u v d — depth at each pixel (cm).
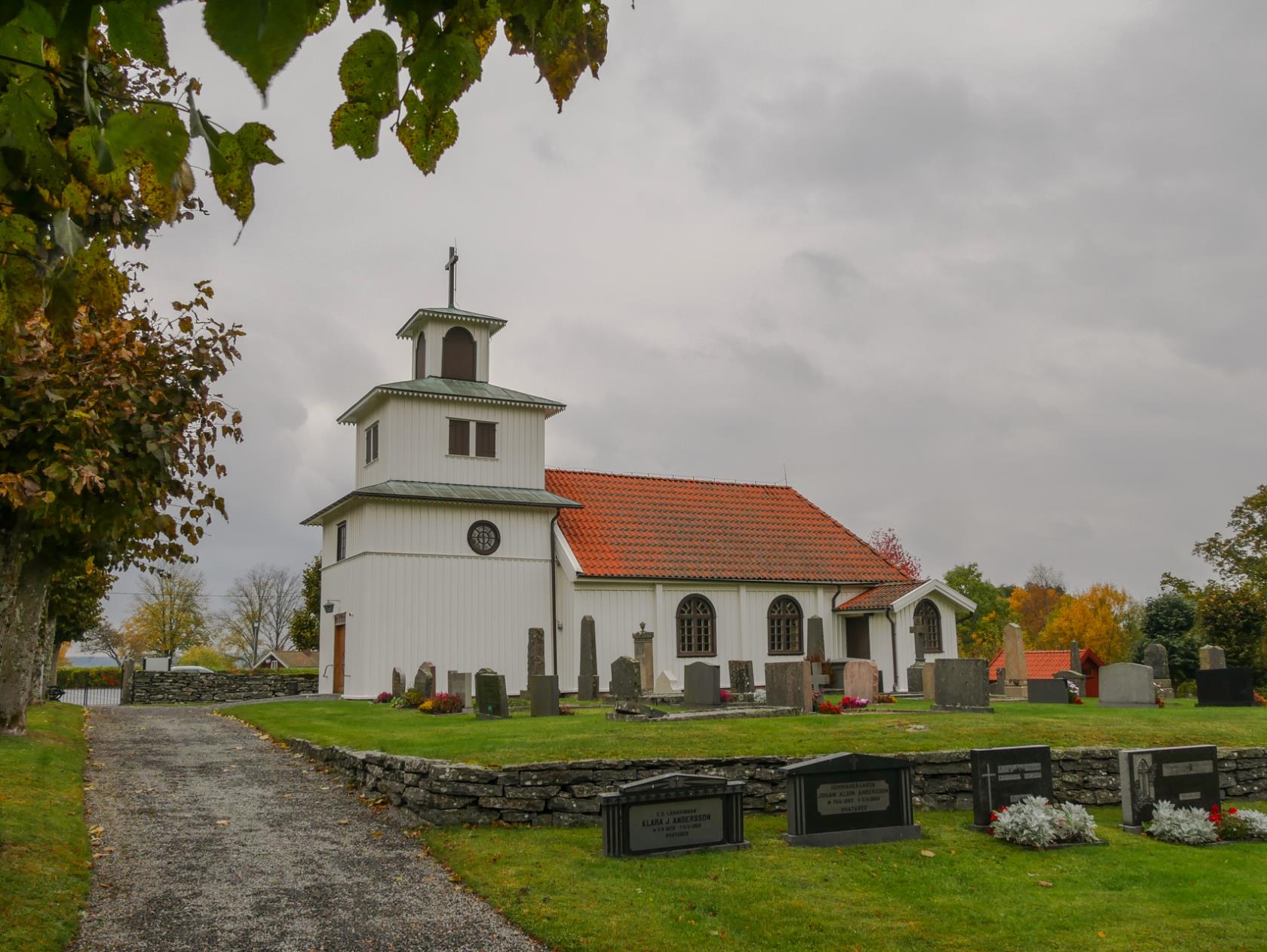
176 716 2578
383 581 2961
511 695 3006
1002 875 1159
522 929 928
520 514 3231
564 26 297
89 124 293
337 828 1304
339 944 876
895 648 3494
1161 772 1437
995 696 3059
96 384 1121
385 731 1898
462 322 3406
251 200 258
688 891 1052
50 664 3362
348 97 262
